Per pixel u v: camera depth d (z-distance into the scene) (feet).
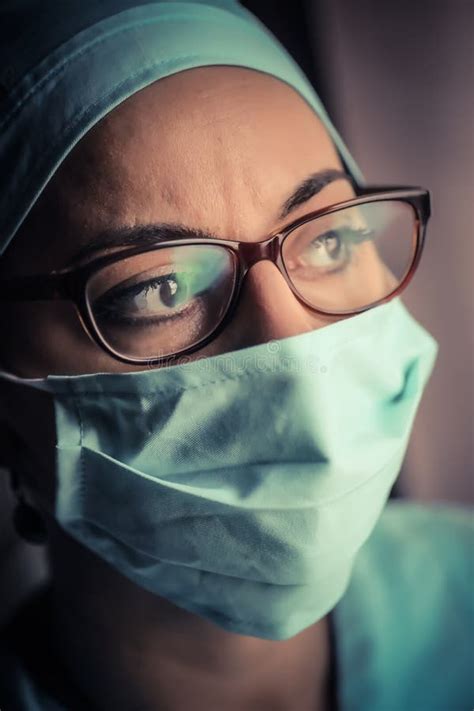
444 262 3.96
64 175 2.19
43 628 3.00
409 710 3.11
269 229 2.20
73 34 2.31
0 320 2.32
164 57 2.23
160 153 2.13
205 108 2.19
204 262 2.15
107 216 2.12
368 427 2.31
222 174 2.15
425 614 3.28
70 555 2.63
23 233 2.26
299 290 2.39
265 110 2.29
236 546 2.20
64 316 2.20
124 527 2.29
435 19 3.64
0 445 2.65
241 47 2.38
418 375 2.49
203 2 2.50
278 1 3.57
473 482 4.41
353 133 3.84
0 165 2.27
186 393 2.15
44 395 2.29
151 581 2.39
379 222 2.55
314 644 2.96
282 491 2.13
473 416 4.26
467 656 3.21
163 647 2.61
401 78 3.75
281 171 2.23
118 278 2.13
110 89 2.19
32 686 2.81
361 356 2.29
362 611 3.23
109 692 2.73
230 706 2.76
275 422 2.12
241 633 2.43
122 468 2.18
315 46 3.64
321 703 3.07
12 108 2.27
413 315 4.08
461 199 3.86
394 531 3.60
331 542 2.19
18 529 2.81
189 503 2.16
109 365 2.22
